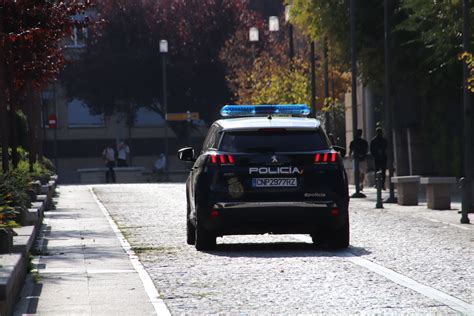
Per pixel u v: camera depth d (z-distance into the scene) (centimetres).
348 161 9556
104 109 16250
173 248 3656
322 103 10856
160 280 2777
